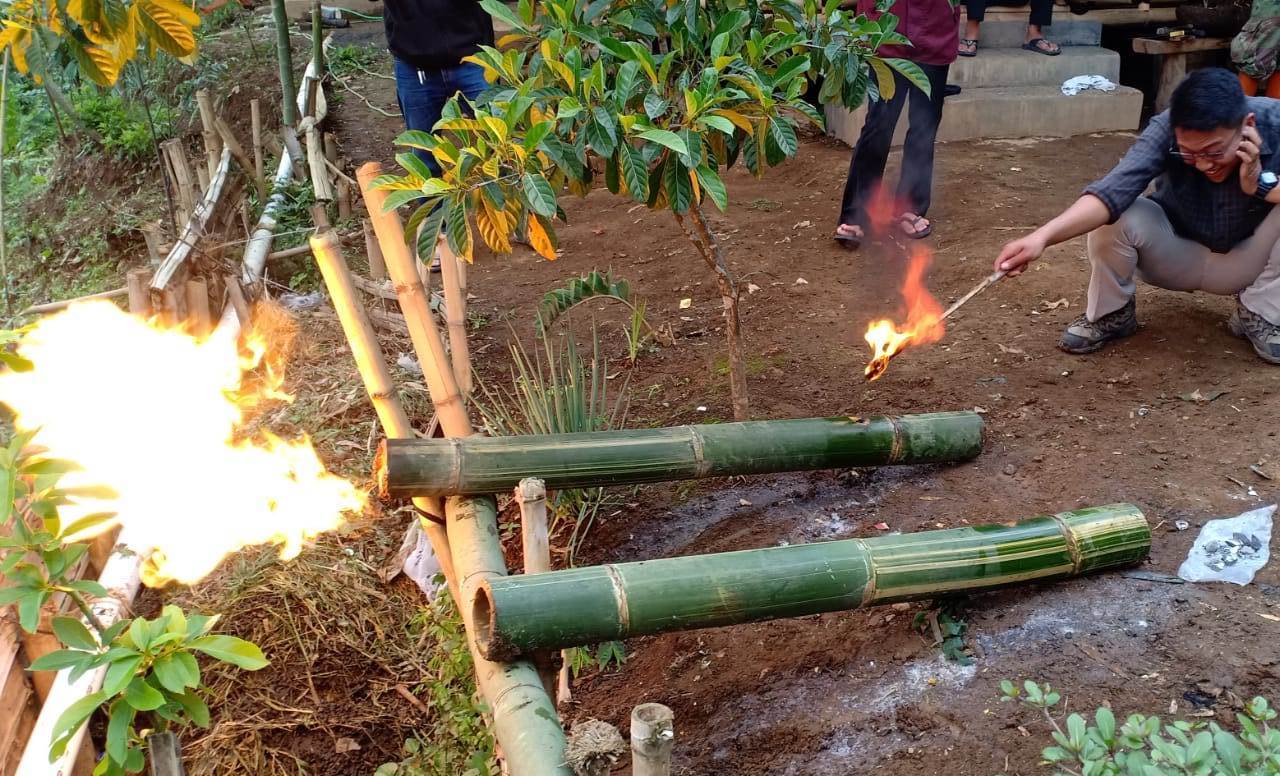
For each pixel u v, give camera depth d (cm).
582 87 298
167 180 661
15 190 1019
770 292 536
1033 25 811
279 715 337
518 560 373
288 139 760
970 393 412
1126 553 296
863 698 276
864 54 349
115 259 848
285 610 369
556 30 319
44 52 391
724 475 343
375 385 332
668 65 305
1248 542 304
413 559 386
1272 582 290
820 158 751
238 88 989
